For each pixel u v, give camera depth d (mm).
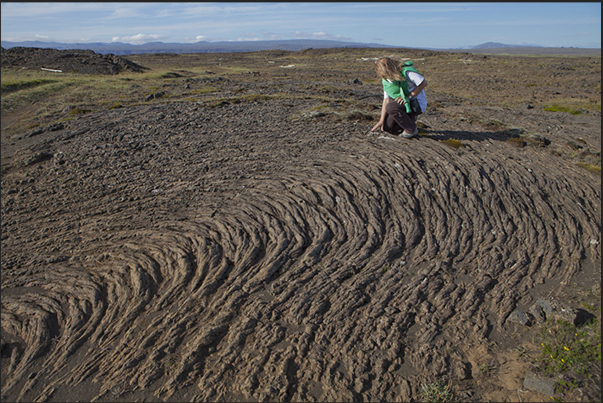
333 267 4246
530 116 11109
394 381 3061
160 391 3012
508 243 4695
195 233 4926
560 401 2791
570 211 5289
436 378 3066
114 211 5848
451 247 4598
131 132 9992
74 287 4188
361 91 21484
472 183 5734
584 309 3684
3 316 3869
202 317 3648
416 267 4301
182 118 11133
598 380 2902
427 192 5527
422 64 64938
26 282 4359
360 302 3785
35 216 5918
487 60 65750
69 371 3236
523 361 3176
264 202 5547
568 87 33750
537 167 6355
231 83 27703
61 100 20469
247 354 3266
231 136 8938
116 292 4035
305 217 5117
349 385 3002
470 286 4047
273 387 2959
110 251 4762
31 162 8422
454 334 3477
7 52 45781
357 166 6285
